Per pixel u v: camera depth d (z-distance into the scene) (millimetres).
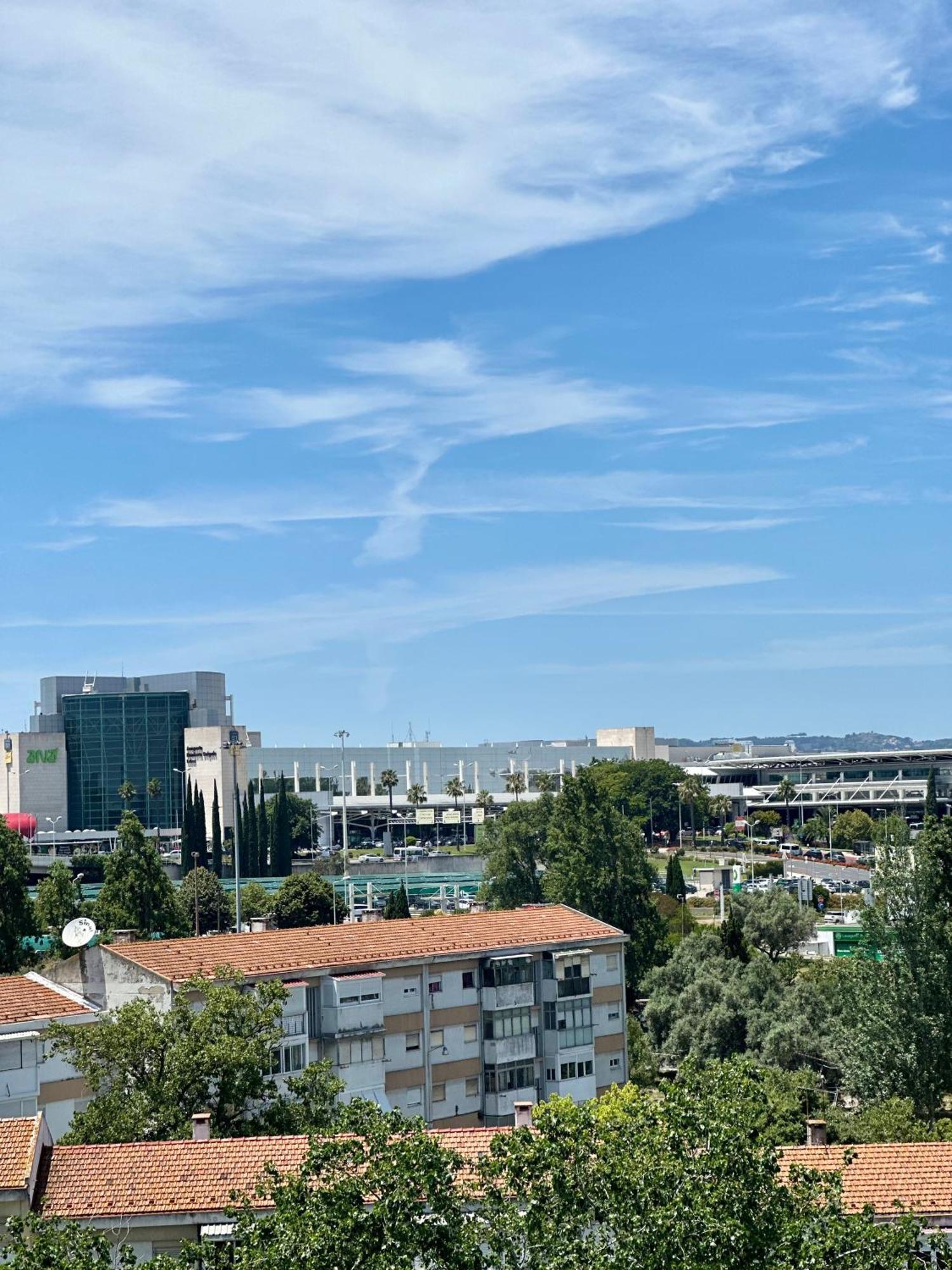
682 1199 40969
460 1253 41094
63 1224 54312
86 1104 79938
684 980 124812
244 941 92812
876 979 98875
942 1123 86688
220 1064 69875
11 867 144875
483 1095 98812
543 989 101938
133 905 169500
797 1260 40531
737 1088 46500
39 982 84625
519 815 175000
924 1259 51094
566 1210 42344
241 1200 47250
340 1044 90500
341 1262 40750
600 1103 75000
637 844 155875
